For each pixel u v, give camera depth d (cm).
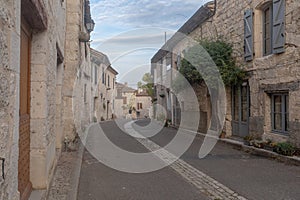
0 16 191
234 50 1202
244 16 1112
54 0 568
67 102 977
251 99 1080
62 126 908
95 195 516
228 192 528
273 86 943
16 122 236
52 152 576
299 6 819
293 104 848
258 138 1030
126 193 528
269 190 535
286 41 875
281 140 904
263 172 677
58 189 532
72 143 956
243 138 1096
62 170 674
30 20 382
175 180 619
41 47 437
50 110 527
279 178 619
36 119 435
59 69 802
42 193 409
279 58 913
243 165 759
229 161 816
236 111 1234
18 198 245
